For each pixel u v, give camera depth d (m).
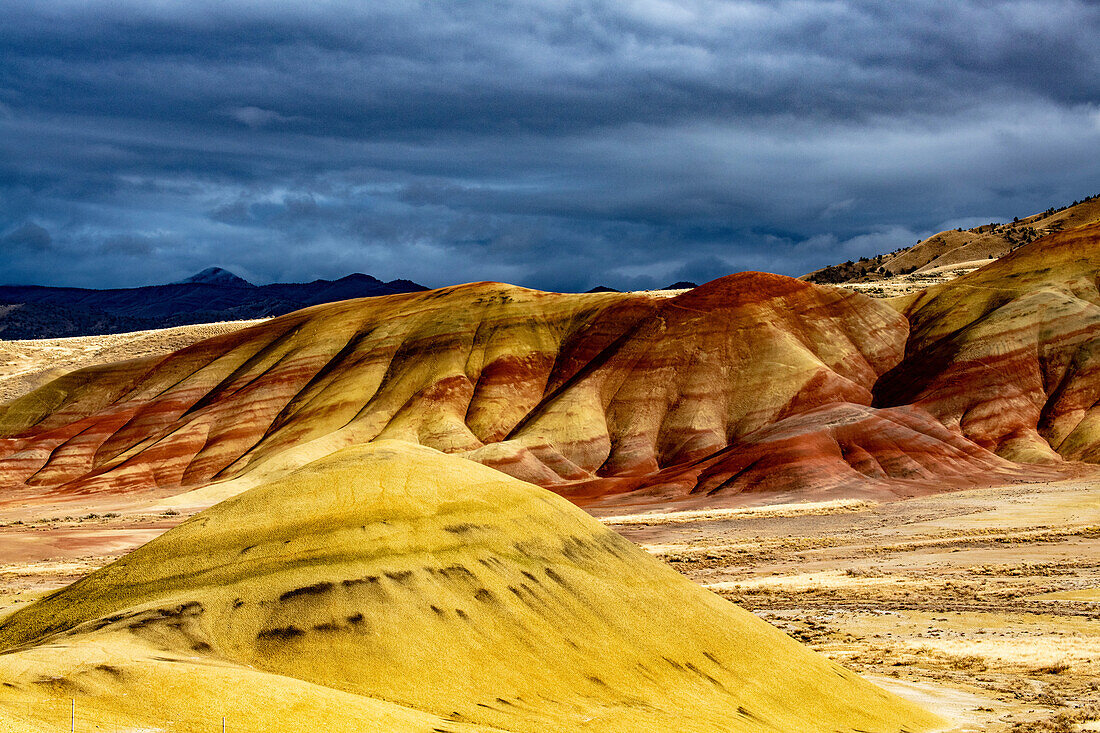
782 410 106.62
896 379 112.00
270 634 21.39
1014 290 117.69
